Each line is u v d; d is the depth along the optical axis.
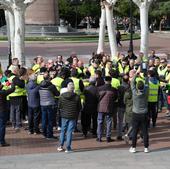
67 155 12.40
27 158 12.06
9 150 13.09
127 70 18.36
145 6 22.89
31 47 47.19
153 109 15.83
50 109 14.24
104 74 17.56
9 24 25.09
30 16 56.22
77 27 85.00
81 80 14.48
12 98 15.40
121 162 11.59
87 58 36.97
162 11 59.41
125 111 14.02
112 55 26.62
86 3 80.12
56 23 58.22
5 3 21.94
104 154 12.48
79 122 16.95
